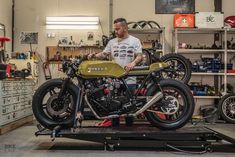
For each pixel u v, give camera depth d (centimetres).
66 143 409
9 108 493
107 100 377
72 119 386
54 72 698
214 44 665
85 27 700
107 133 358
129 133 358
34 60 648
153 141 359
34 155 346
